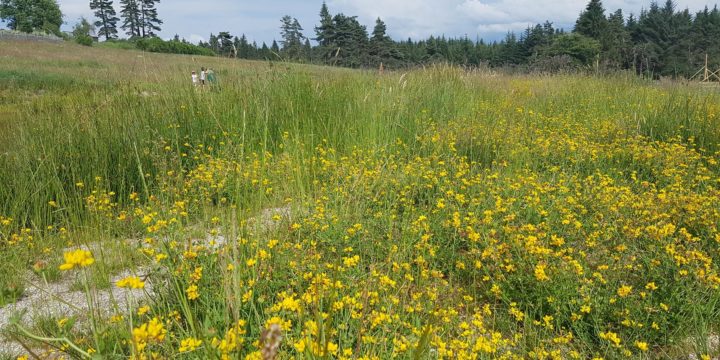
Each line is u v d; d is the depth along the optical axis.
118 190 5.00
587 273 3.11
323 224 3.66
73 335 2.44
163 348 2.20
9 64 24.08
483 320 2.86
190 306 2.61
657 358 2.56
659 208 3.84
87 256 1.38
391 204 4.11
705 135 5.96
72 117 5.61
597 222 3.73
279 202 4.35
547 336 2.71
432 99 7.39
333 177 4.69
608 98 8.17
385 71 8.97
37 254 3.77
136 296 2.97
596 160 5.38
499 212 3.90
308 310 2.52
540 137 5.89
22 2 59.62
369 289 2.63
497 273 3.10
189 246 2.80
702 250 3.38
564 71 11.52
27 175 4.67
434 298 2.70
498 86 9.34
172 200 4.30
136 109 5.97
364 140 5.80
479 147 5.77
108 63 28.47
